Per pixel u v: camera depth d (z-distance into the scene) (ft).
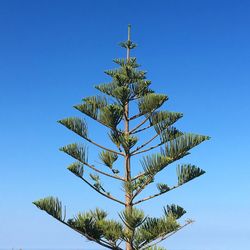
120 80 40.73
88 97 40.19
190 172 38.24
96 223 36.99
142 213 34.17
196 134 37.65
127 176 39.24
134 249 36.14
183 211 41.16
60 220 37.37
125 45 44.06
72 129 39.81
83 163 39.22
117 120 38.27
